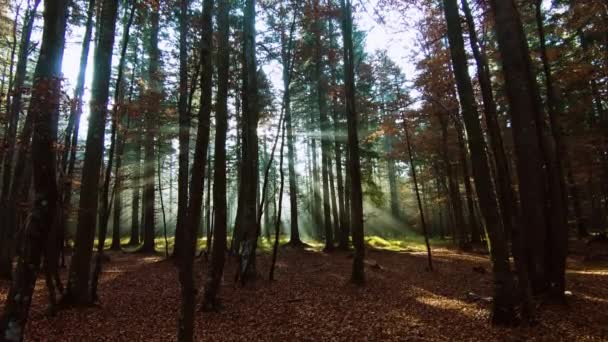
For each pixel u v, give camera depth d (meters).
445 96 15.23
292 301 10.42
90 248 9.70
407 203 42.41
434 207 39.81
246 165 13.34
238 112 19.23
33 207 4.59
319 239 30.33
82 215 9.58
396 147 23.75
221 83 10.10
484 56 10.82
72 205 11.11
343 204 23.12
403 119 16.36
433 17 11.04
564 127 19.61
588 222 29.95
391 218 36.69
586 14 11.37
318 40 15.28
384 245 27.14
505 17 8.52
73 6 11.16
